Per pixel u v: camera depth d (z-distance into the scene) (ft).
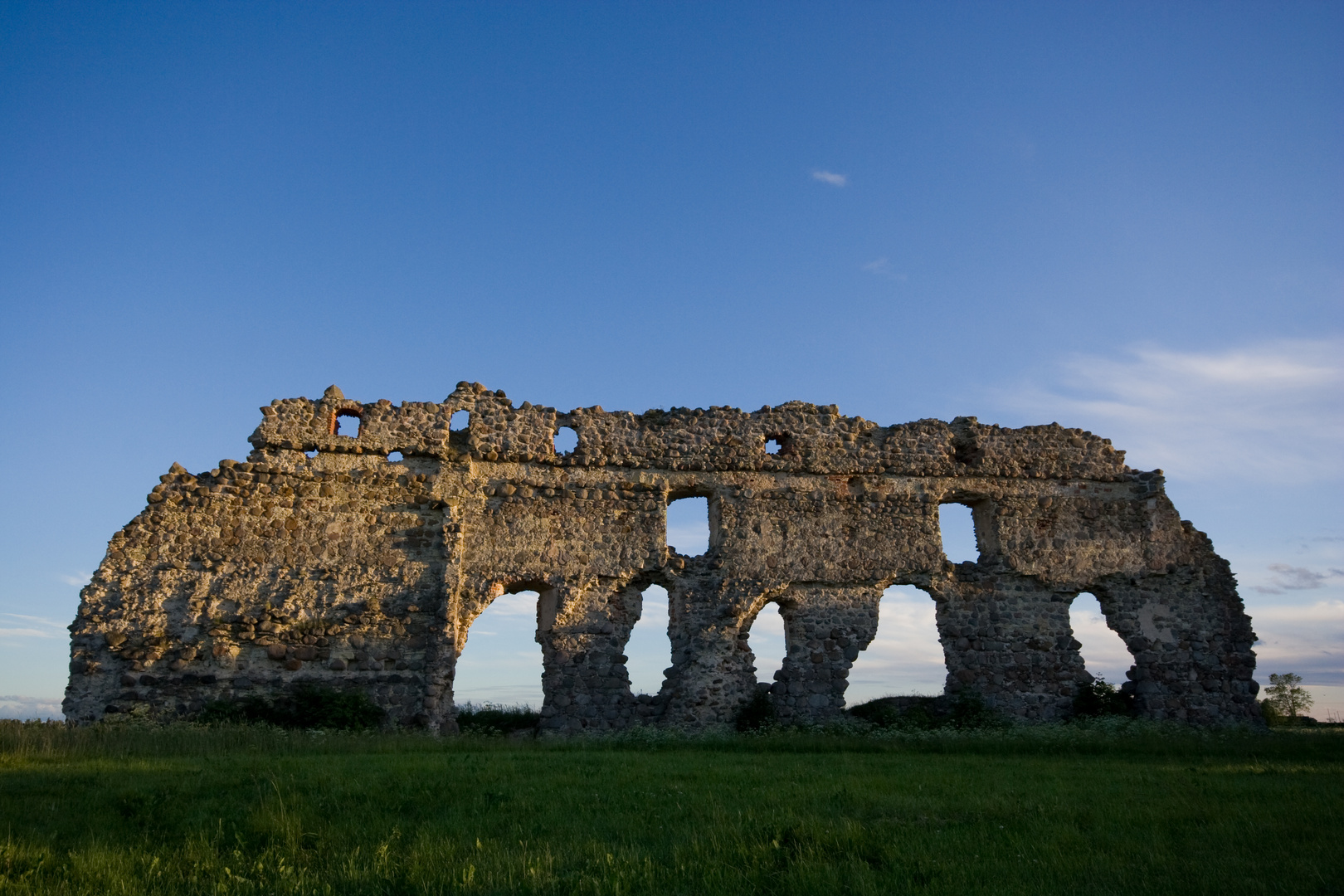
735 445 82.23
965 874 25.50
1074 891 24.11
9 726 54.90
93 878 25.58
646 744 64.03
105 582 71.20
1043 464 85.76
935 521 82.69
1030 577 82.48
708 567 79.00
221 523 73.87
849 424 84.58
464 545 76.33
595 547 77.87
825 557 80.38
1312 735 71.20
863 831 29.76
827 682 77.36
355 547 75.31
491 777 40.75
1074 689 80.02
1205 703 80.74
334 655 72.23
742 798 36.27
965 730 68.33
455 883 24.72
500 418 80.28
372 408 79.00
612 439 80.84
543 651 75.97
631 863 26.43
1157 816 32.63
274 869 26.66
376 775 40.88
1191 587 84.07
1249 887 24.29
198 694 69.56
